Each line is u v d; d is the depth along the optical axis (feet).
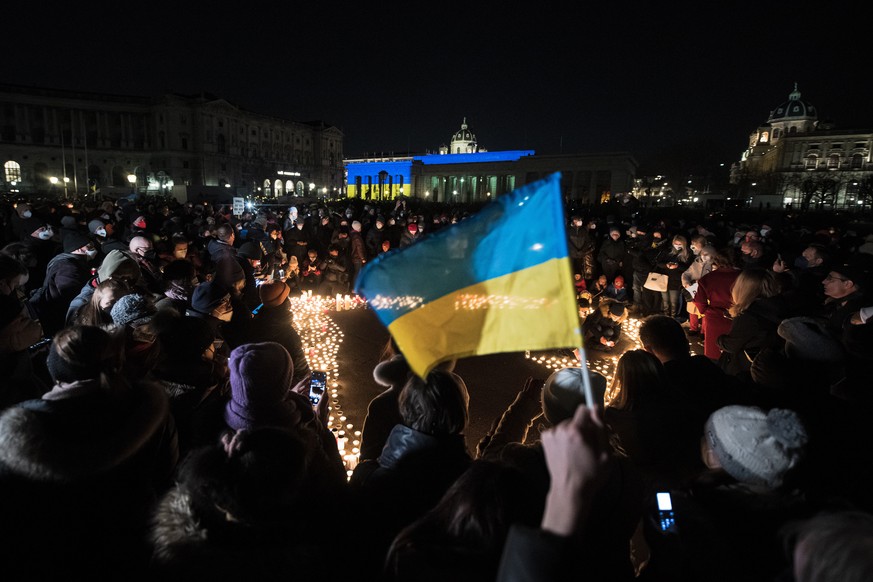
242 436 5.35
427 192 180.14
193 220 47.19
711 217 65.67
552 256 4.99
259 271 32.86
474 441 16.53
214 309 14.01
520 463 7.04
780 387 10.53
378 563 6.83
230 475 4.98
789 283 17.56
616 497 6.20
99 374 6.68
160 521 5.34
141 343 10.39
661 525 5.73
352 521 7.11
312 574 5.13
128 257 16.05
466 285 5.38
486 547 5.01
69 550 5.95
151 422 6.67
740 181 253.03
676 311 31.22
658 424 8.76
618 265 36.40
